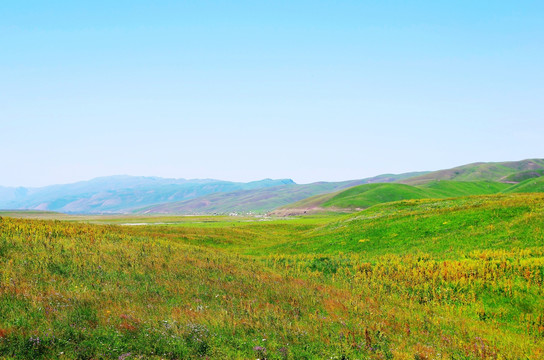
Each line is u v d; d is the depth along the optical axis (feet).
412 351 37.24
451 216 134.10
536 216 108.68
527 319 50.83
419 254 97.60
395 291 67.21
